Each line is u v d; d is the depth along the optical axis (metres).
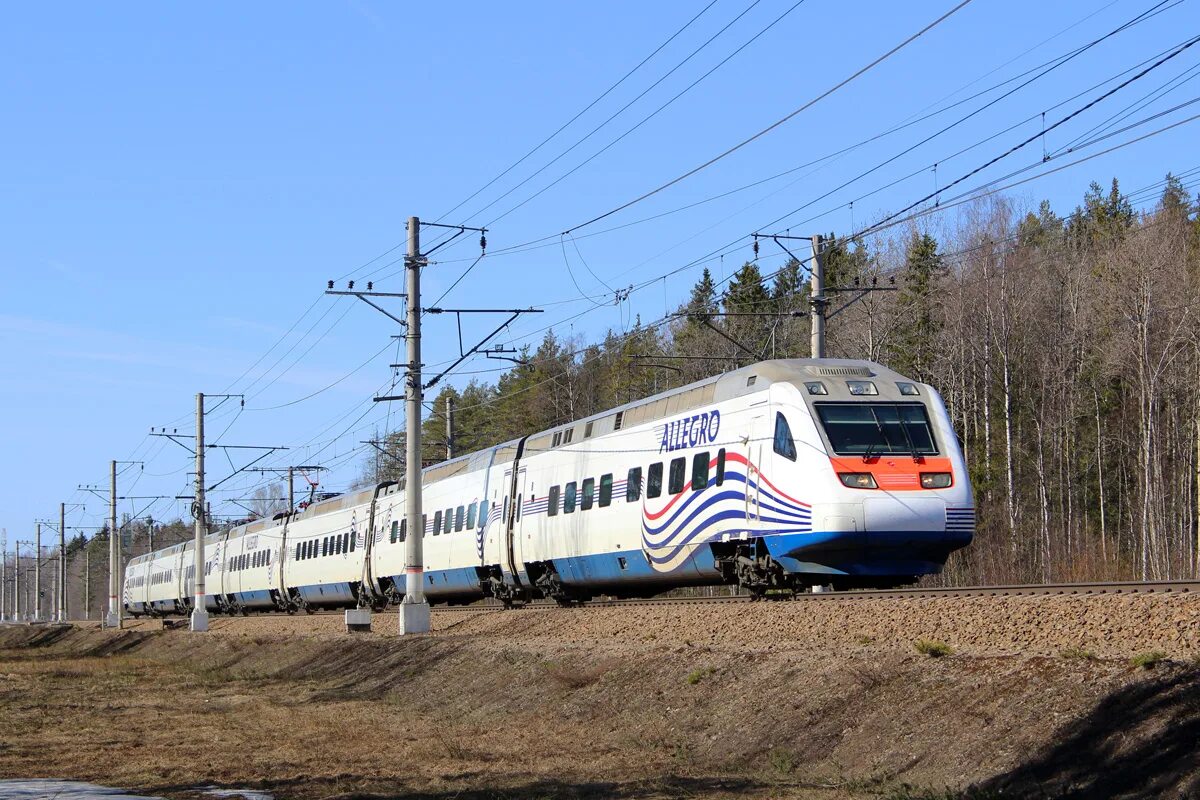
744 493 24.17
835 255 71.44
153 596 82.50
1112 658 13.50
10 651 63.22
